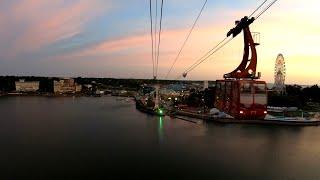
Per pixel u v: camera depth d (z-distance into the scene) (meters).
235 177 58.53
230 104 81.38
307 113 118.94
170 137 95.44
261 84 75.25
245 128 99.94
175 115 146.50
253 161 67.38
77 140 101.88
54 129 129.88
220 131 96.25
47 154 81.94
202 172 62.03
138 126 129.25
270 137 87.69
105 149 86.06
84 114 196.25
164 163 69.44
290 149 75.81
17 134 117.19
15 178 61.84
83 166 69.44
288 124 100.81
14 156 80.06
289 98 144.12
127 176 61.84
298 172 60.19
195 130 102.31
